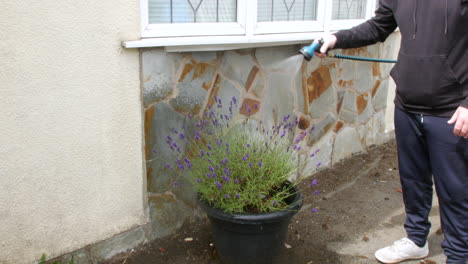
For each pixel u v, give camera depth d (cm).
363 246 296
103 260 261
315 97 373
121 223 265
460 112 204
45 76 216
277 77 334
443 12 208
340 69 393
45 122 221
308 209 341
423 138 241
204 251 278
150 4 256
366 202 356
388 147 473
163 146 272
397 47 461
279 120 344
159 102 264
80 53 225
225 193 240
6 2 198
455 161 227
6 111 208
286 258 279
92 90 233
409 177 257
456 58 212
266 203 239
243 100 312
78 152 236
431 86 219
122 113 248
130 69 246
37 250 234
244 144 270
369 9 415
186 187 292
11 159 214
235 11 295
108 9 229
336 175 399
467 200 232
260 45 303
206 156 257
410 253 273
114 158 252
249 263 244
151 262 265
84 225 249
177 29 262
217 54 287
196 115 285
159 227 285
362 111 435
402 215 338
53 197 233
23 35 205
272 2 319
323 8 347
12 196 219
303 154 376
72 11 218
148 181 272
